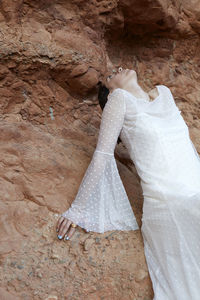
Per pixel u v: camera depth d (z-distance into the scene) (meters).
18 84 2.54
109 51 3.49
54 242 2.07
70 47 2.70
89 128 2.96
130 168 2.87
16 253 1.97
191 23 3.68
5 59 2.40
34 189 2.25
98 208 2.21
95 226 2.18
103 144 2.23
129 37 3.58
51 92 2.70
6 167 2.27
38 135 2.55
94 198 2.21
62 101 2.81
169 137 2.27
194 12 3.64
